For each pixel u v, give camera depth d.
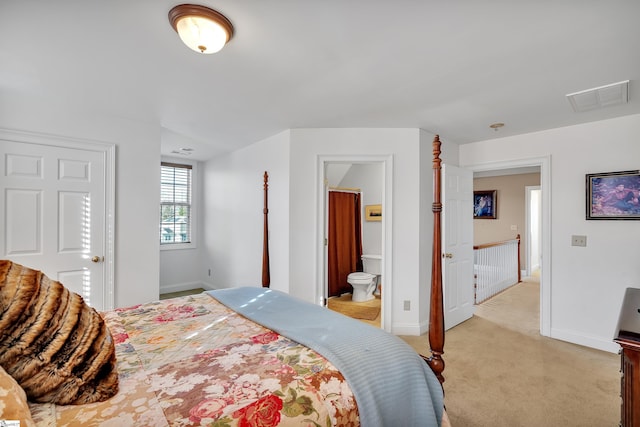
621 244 2.76
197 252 5.25
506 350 2.81
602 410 1.93
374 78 2.11
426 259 3.30
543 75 2.03
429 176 3.36
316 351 1.29
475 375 2.36
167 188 4.98
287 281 3.28
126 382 1.07
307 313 1.78
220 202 4.75
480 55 1.80
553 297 3.11
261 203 3.80
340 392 1.06
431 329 1.62
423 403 1.24
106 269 2.87
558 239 3.09
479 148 3.71
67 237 2.69
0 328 0.87
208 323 1.66
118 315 1.79
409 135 3.22
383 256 3.24
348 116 2.88
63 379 0.92
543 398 2.06
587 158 2.95
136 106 2.68
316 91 2.34
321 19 1.48
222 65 1.95
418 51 1.77
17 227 2.47
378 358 1.26
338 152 3.25
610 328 2.80
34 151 2.54
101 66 1.97
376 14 1.44
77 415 0.88
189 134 3.56
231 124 3.15
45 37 1.65
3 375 0.78
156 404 0.94
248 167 4.08
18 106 2.46
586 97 2.36
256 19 1.48
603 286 2.84
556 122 2.96
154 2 1.36
